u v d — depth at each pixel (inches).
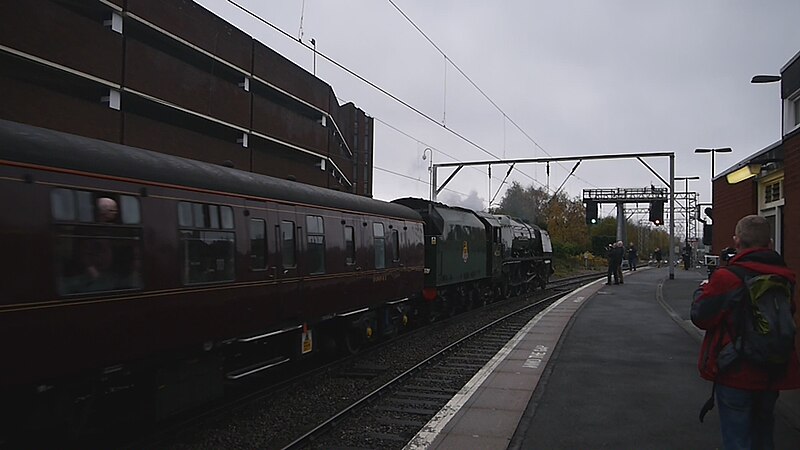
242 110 978.7
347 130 1665.8
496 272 913.5
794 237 321.1
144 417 276.2
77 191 226.7
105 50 722.2
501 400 315.6
